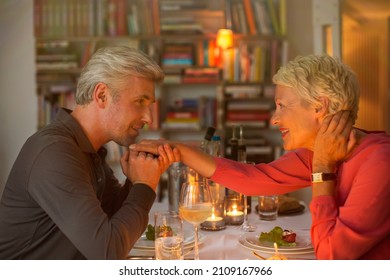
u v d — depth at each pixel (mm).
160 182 5367
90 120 1559
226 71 5457
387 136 1590
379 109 8500
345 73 1570
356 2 7109
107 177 1824
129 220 1411
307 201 3996
